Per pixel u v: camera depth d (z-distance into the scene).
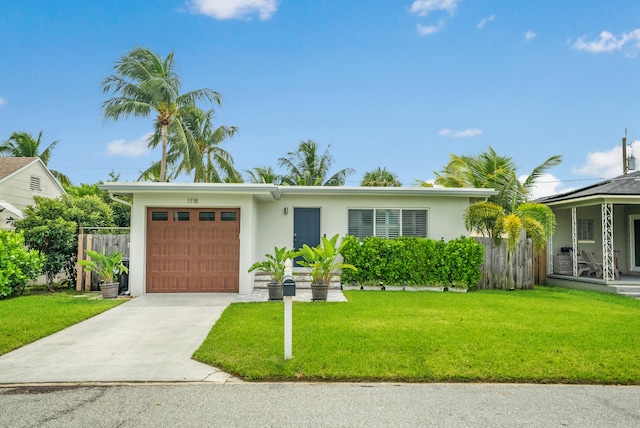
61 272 14.12
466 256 12.24
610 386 4.90
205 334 7.04
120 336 6.92
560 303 10.18
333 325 7.30
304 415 4.07
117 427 3.81
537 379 5.00
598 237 16.86
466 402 4.40
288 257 10.48
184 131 22.09
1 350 6.01
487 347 6.02
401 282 12.25
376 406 4.28
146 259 11.32
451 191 13.49
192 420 3.96
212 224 11.42
